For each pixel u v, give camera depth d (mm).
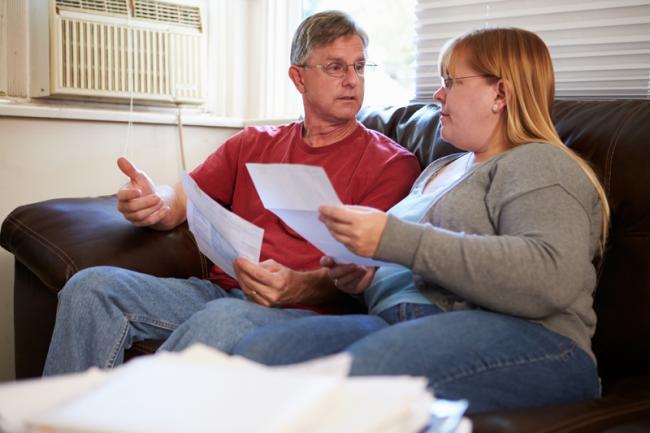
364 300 1435
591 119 1372
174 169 2352
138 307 1385
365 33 1665
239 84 2566
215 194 1811
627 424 887
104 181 2172
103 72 2111
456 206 1198
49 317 1592
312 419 555
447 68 1292
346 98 1613
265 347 1031
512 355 1016
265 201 1159
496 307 1052
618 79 1621
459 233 1078
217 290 1594
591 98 1697
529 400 1033
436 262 1038
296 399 569
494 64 1227
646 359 1178
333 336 1091
